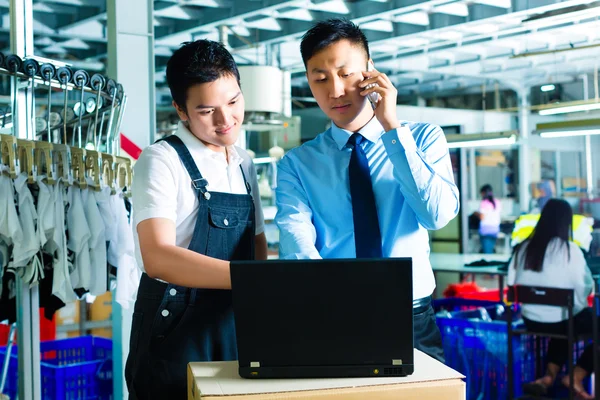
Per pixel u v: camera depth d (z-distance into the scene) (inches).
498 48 334.3
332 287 53.1
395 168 69.7
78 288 101.6
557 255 189.2
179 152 68.4
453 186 75.4
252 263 53.0
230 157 72.4
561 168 454.9
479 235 400.2
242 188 73.3
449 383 52.9
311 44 72.3
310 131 432.5
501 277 228.4
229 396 50.2
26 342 102.5
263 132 373.1
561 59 346.3
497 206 397.1
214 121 66.1
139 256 70.0
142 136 155.4
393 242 75.9
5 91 146.7
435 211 70.7
